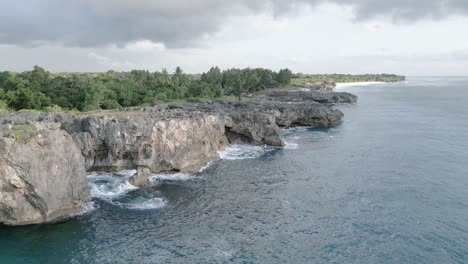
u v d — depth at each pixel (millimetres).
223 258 46844
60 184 56844
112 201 63438
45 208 54719
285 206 62688
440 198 65500
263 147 105250
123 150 76562
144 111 104688
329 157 93875
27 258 46219
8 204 52844
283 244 50312
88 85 134750
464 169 82188
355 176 78125
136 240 50906
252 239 51625
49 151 56219
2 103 109750
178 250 48594
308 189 70625
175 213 59438
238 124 107312
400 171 81250
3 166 52000
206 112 103750
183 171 80375
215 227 55031
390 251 48438
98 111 106375
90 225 54875
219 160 91438
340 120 152375
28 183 53188
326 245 49969
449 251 48312
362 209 61219
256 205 63094
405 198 65625
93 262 45781
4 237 50875
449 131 128625
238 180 75875
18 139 53938
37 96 119500
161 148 78938
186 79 185375
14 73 156000
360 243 50469
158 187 70875
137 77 177125
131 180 70688
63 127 79688
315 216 58750
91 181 72250
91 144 76000
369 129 134250
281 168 84312
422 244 50062
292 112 138125
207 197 66312
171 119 83000
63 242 50031
